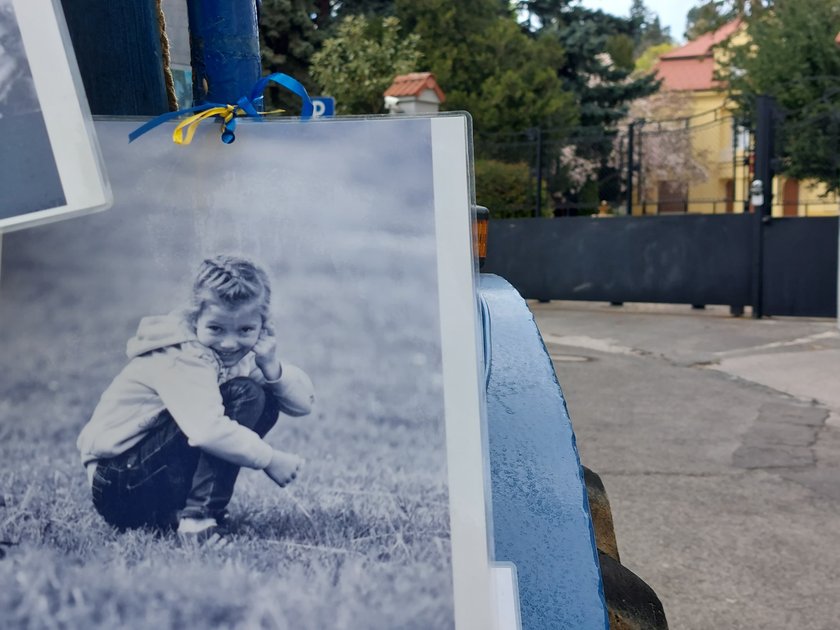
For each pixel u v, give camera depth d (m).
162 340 0.89
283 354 0.90
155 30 1.32
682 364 7.76
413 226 0.91
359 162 0.92
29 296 0.89
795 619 3.04
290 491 0.87
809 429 5.52
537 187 12.91
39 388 0.88
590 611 1.09
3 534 0.86
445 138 0.93
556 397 1.36
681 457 4.91
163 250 0.90
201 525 0.86
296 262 0.91
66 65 0.76
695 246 11.12
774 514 4.02
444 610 0.85
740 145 22.80
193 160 0.91
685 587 3.28
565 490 1.21
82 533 0.86
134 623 0.85
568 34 26.77
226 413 0.88
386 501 0.87
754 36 16.81
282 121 0.93
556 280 12.22
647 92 27.38
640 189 12.86
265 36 18.78
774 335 9.25
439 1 22.06
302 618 0.85
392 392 0.89
